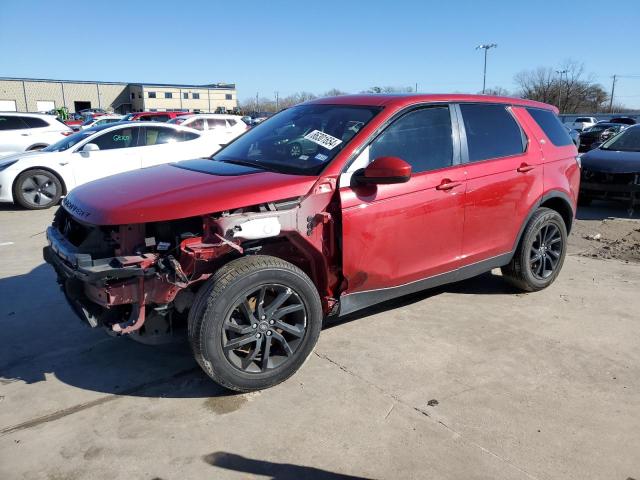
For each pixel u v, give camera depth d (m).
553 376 3.46
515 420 2.98
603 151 9.49
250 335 3.14
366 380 3.39
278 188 3.22
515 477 2.54
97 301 3.03
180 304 3.19
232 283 2.99
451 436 2.84
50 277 5.41
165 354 3.77
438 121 4.03
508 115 4.61
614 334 4.09
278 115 4.58
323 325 4.21
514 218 4.50
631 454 2.71
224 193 3.13
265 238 3.42
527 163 4.55
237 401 3.16
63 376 3.47
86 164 9.80
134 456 2.68
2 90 70.31
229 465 2.62
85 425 2.94
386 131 3.70
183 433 2.86
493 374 3.48
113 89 78.81
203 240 3.08
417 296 4.86
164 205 3.02
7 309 4.57
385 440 2.80
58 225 3.76
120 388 3.32
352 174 3.47
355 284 3.60
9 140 13.83
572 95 70.44
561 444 2.78
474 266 4.32
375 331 4.11
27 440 2.81
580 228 7.85
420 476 2.55
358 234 3.47
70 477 2.54
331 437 2.83
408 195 3.69
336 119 3.90
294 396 3.21
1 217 8.85
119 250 3.06
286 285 3.19
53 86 73.88
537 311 4.53
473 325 4.23
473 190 4.10
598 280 5.38
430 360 3.65
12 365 3.62
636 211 9.27
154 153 10.32
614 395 3.25
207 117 19.28
